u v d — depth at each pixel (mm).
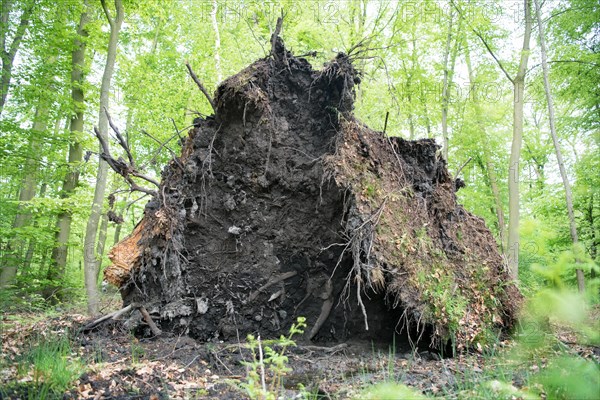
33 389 3834
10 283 11227
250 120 6859
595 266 2264
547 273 2371
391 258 6004
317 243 6809
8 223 12305
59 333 6031
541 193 14047
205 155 6977
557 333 4617
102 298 10531
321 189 6512
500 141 16062
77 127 12367
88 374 4516
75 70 12133
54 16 11969
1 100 11648
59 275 12008
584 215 8789
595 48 11938
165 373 4840
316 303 6809
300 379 5008
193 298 6707
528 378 3377
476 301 6609
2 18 11789
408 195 6957
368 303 6656
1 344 5250
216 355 5535
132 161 7223
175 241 6688
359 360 5824
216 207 6953
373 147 6965
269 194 6914
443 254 6801
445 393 3967
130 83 14023
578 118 11305
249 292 6793
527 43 12047
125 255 6770
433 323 5879
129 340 6109
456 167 16969
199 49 14938
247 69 6953
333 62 6922
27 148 11500
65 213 12016
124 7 11602
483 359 5660
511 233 10789
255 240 6902
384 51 14133
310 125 7121
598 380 2316
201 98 14320
